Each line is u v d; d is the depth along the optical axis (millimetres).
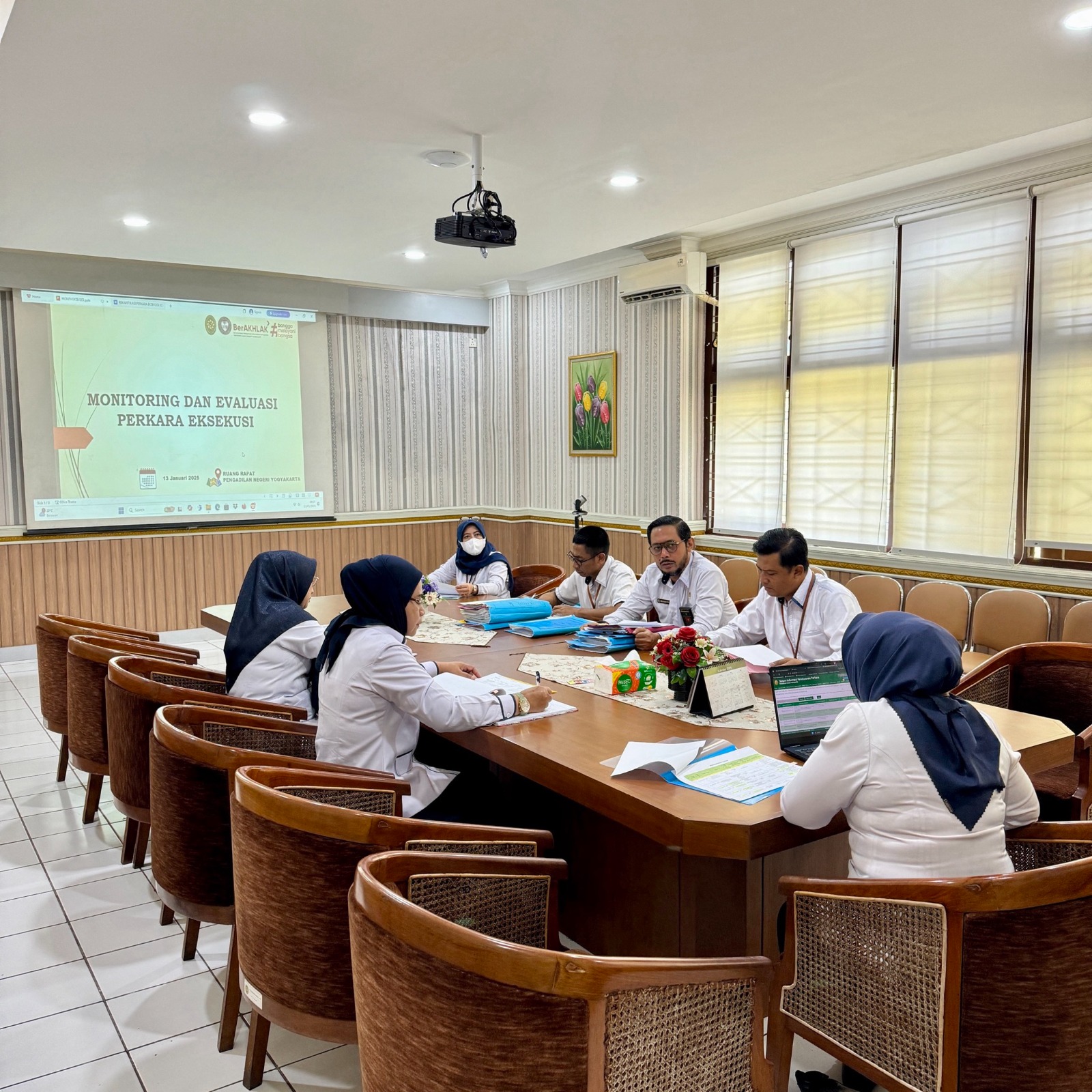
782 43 2824
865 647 1789
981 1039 1435
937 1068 1462
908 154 3906
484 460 8273
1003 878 1388
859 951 1576
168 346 6688
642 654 3178
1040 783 2988
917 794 1632
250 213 4684
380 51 2836
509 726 2396
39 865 3180
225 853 2172
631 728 2371
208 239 5258
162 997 2377
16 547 6254
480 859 1601
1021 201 4570
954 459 4961
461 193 4348
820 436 5656
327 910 1660
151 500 6703
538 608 3900
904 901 1471
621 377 6852
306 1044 2186
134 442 6605
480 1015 1180
